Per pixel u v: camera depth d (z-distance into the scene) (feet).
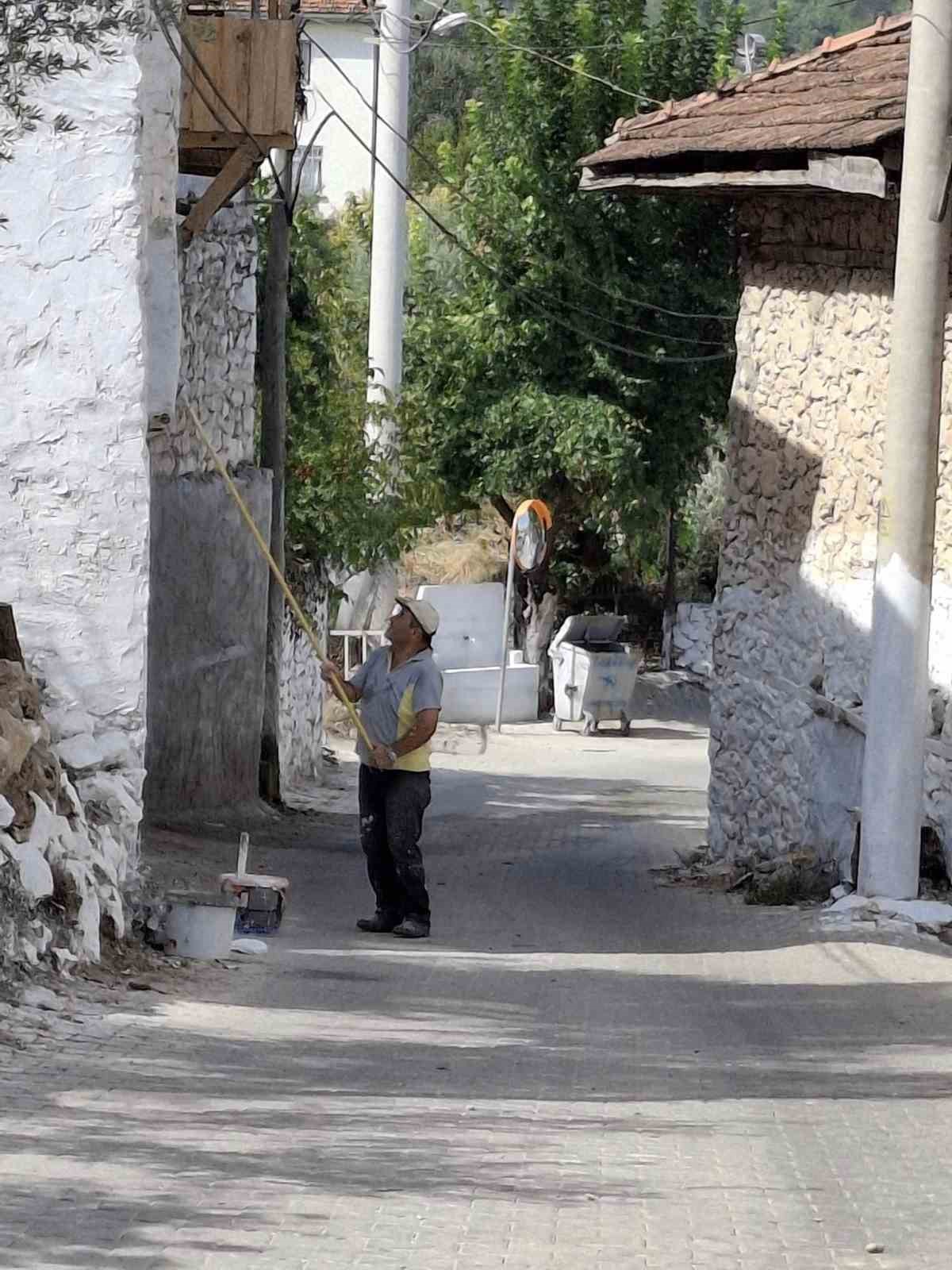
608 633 137.28
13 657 41.45
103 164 42.80
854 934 51.42
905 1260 21.72
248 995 37.32
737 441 70.95
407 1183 24.06
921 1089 32.48
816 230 65.82
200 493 73.20
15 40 31.60
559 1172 25.14
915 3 52.26
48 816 36.86
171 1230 21.30
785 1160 26.66
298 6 61.77
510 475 133.49
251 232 79.20
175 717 72.23
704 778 108.27
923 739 54.39
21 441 43.21
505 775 105.81
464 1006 38.22
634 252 133.69
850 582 63.62
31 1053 30.07
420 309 137.08
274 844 69.46
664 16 135.64
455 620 136.67
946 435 58.44
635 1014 39.01
